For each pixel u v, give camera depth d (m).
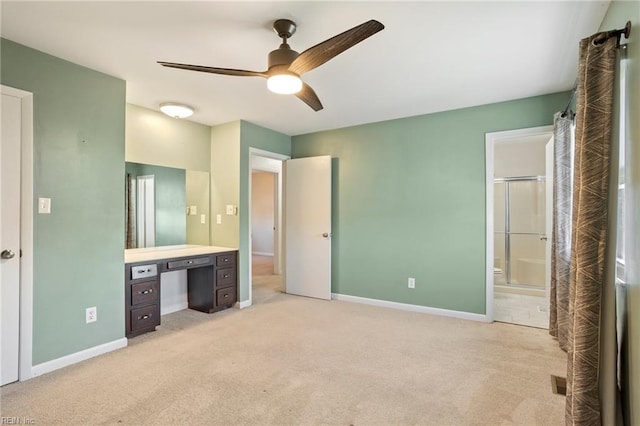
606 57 1.66
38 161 2.39
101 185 2.76
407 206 4.04
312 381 2.30
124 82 2.91
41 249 2.40
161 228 3.93
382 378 2.35
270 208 9.32
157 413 1.93
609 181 1.66
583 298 1.71
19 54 2.29
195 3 1.86
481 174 3.61
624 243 1.68
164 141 3.87
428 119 3.89
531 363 2.59
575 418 1.70
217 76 2.82
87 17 1.99
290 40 2.26
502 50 2.38
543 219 5.32
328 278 4.51
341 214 4.53
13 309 2.27
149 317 3.20
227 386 2.23
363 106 3.61
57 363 2.47
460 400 2.08
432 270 3.88
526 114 3.35
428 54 2.44
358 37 1.66
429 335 3.18
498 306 4.30
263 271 6.77
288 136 4.96
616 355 1.66
